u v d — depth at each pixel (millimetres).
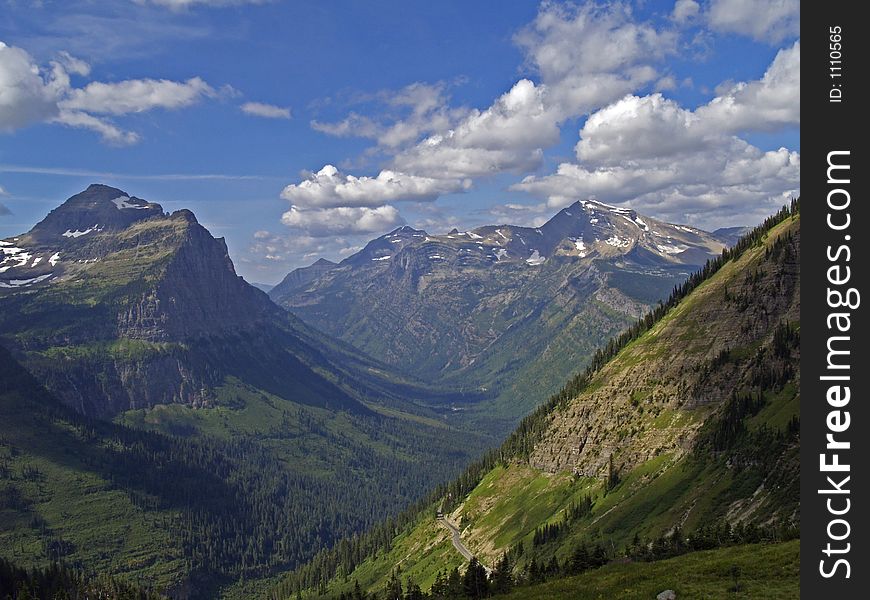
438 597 160750
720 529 141625
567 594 93562
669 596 75938
